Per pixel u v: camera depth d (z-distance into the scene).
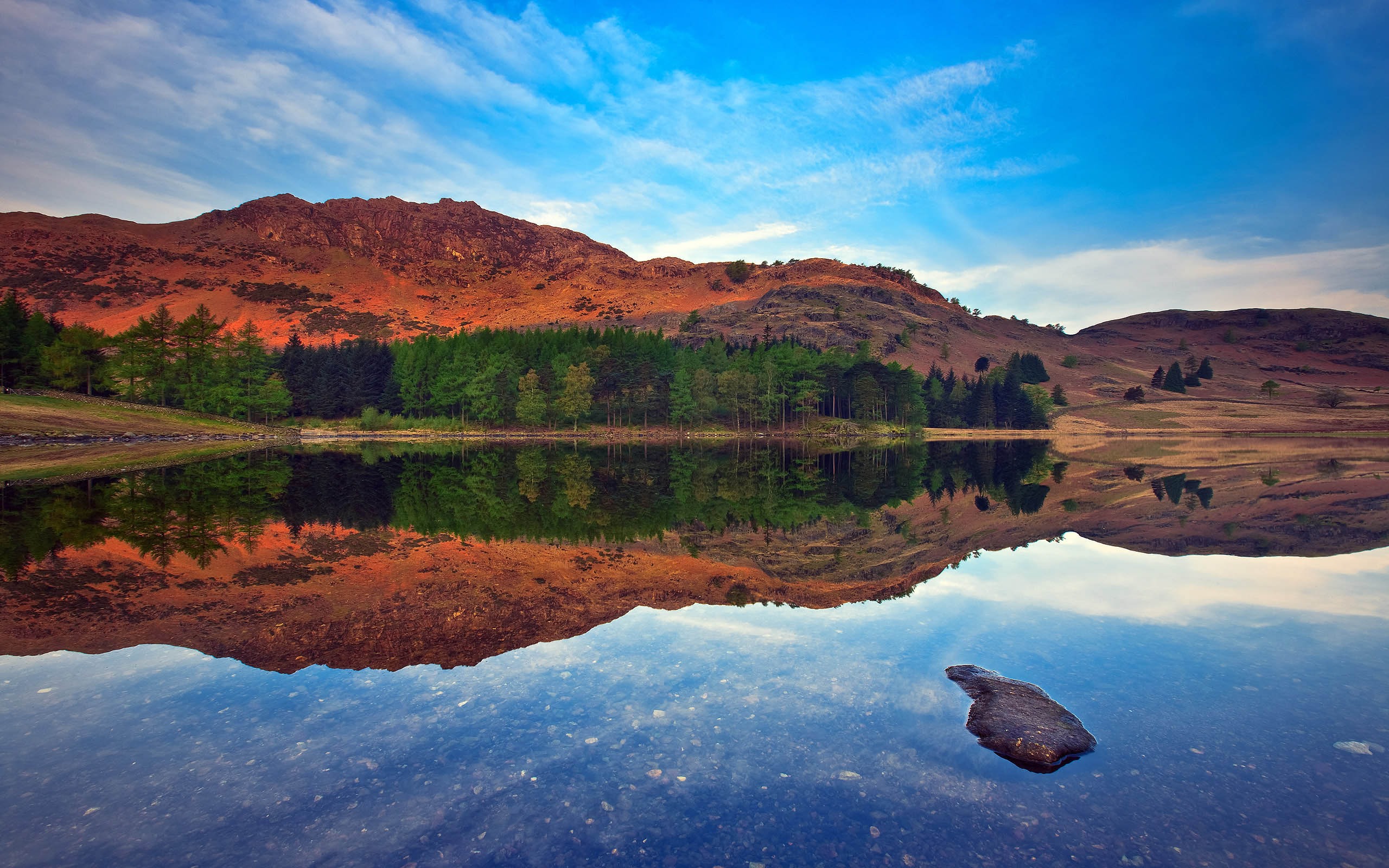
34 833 4.91
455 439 91.25
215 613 10.98
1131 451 72.19
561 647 9.32
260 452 57.81
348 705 7.27
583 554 16.84
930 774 5.88
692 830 5.08
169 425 73.38
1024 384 155.88
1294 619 10.59
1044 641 9.48
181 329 80.38
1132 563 15.33
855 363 116.50
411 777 5.79
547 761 6.07
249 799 5.42
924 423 112.44
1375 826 5.08
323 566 14.81
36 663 8.57
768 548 17.97
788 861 4.73
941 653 9.00
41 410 65.00
